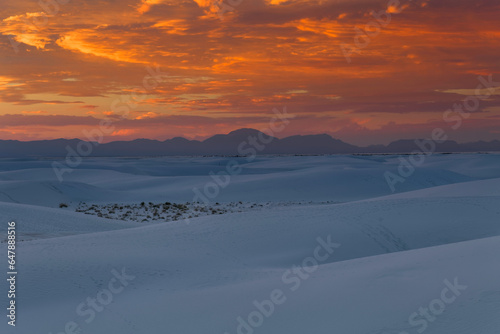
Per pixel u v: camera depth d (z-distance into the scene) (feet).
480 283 30.19
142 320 34.50
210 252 62.23
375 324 26.84
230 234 71.31
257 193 200.54
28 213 109.19
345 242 68.39
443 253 41.27
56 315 37.45
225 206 163.32
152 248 62.54
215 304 35.96
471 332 23.82
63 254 56.54
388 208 86.89
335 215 82.53
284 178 223.92
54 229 99.25
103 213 144.36
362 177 228.22
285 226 75.41
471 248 41.42
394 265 39.37
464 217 79.92
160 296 41.63
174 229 75.05
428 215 81.66
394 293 31.32
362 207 88.79
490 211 83.30
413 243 69.51
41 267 50.67
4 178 272.92
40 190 174.91
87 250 59.47
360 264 43.93
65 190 183.21
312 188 208.54
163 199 189.37
